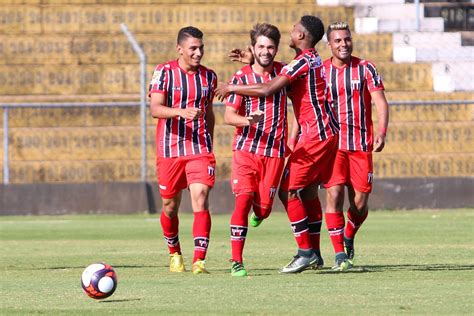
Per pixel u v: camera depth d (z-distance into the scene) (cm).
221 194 5266
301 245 2511
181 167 2581
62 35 6719
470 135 6019
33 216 5247
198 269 2536
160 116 2500
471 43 6819
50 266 2812
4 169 5456
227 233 4078
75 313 1803
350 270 2561
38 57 6625
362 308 1836
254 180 2467
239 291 2111
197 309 1844
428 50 6712
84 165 5841
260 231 4141
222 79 6425
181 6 6844
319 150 2498
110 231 4244
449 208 5388
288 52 6650
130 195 5309
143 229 4334
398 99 6269
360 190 2644
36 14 6819
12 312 1820
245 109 2467
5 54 6606
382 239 3681
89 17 6838
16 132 5953
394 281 2289
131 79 6494
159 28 6850
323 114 2511
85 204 5294
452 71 6544
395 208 5353
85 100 6284
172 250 2641
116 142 5978
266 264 2808
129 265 2817
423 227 4238
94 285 1952
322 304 1895
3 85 6425
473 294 2031
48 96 6369
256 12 6844
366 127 2620
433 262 2795
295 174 2500
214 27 6844
